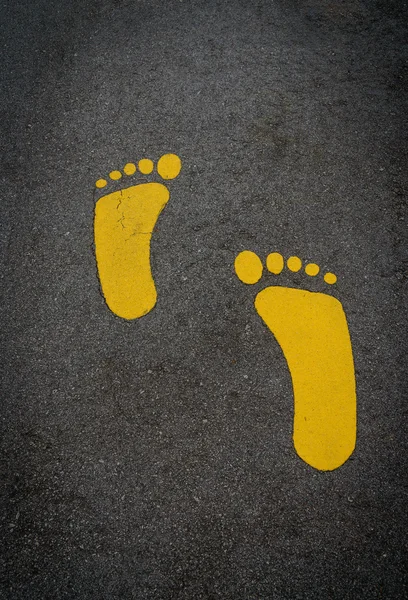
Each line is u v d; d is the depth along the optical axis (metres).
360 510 1.05
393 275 1.18
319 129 1.30
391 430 1.09
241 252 1.19
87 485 1.07
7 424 1.10
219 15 1.44
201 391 1.11
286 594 1.02
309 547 1.04
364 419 1.09
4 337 1.14
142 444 1.08
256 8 1.45
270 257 1.19
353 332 1.14
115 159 1.27
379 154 1.28
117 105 1.33
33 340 1.14
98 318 1.15
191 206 1.23
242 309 1.16
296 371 1.12
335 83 1.35
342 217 1.22
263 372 1.12
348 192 1.24
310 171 1.26
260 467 1.07
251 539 1.04
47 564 1.04
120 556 1.04
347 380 1.11
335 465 1.07
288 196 1.24
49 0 1.48
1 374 1.12
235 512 1.05
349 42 1.40
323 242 1.20
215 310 1.16
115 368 1.12
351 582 1.03
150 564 1.03
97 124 1.31
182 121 1.31
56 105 1.33
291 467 1.07
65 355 1.13
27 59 1.39
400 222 1.22
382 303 1.16
